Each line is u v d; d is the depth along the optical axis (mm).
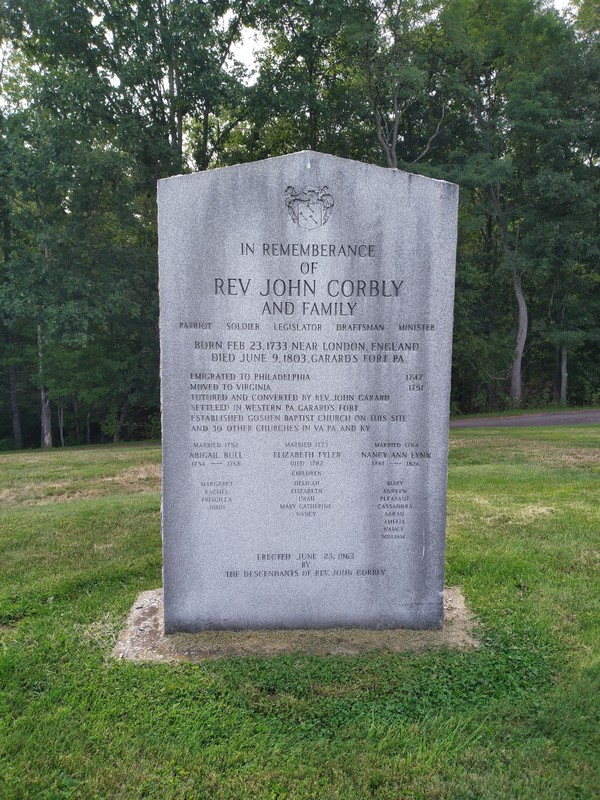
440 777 3303
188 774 3334
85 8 20812
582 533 7094
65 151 19734
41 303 20859
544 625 4840
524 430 18438
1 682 4176
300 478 4809
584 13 32125
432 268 4641
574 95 29000
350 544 4879
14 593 5672
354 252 4617
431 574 4891
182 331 4625
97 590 5801
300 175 4547
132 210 21875
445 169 26188
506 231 30281
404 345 4711
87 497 10570
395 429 4781
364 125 28375
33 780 3277
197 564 4844
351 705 3904
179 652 4566
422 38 24391
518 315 32562
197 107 23281
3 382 32281
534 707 3869
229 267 4594
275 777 3307
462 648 4578
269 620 4918
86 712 3838
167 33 20250
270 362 4688
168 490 4766
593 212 29000
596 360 34625
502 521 7699
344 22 21500
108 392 26953
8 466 13734
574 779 3271
